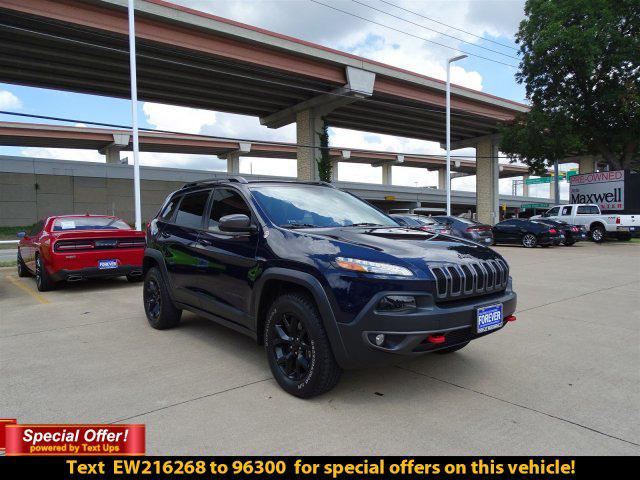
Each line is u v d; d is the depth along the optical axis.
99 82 28.94
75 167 38.66
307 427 2.98
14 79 27.70
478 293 3.41
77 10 21.30
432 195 71.56
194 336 5.23
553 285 8.74
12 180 36.00
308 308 3.34
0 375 3.98
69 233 7.98
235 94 32.78
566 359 4.36
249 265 3.90
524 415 3.16
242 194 4.36
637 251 16.69
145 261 5.84
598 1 22.91
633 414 3.18
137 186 15.41
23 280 10.39
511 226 19.64
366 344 3.06
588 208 22.00
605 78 24.12
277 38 27.34
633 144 25.67
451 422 3.05
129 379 3.87
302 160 34.75
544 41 23.73
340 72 31.39
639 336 5.16
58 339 5.14
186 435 2.89
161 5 23.08
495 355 4.49
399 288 3.04
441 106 37.62
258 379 3.87
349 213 4.52
